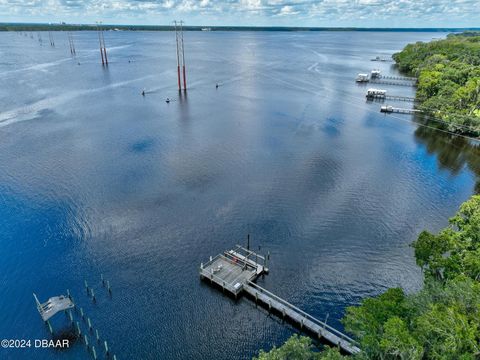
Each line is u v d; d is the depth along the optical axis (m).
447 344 25.33
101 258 52.34
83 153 85.62
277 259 53.25
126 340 41.22
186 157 85.06
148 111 122.06
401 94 156.50
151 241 55.88
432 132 108.31
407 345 25.52
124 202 65.44
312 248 55.47
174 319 43.91
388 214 64.25
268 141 96.62
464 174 81.31
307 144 95.31
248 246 55.38
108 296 46.44
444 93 128.62
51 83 158.12
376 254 54.75
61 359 38.78
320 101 141.88
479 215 43.94
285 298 47.12
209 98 143.12
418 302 31.23
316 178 76.19
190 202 66.06
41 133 97.69
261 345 41.28
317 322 43.81
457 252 41.03
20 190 68.38
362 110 130.25
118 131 101.19
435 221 62.97
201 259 52.81
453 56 185.50
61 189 69.06
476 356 25.86
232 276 48.84
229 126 108.56
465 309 28.98
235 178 75.19
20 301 45.47
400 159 88.00
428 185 75.31
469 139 103.50
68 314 43.91
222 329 42.94
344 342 40.06
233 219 61.50
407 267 52.38
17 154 83.94
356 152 91.00
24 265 50.78
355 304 46.41
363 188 72.75
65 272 49.91
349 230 59.66
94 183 71.62
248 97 146.25
